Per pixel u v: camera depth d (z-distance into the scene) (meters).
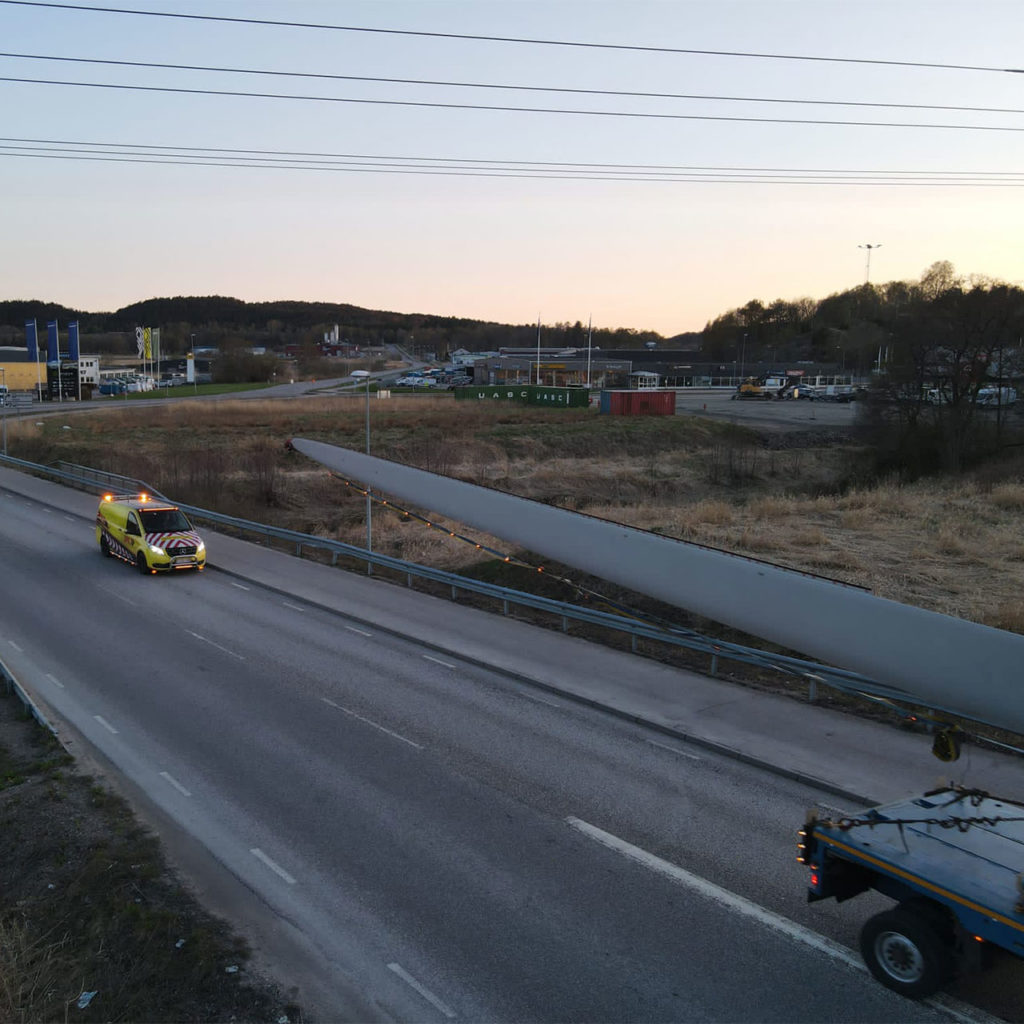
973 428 47.38
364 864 9.84
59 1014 7.31
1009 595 20.92
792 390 97.62
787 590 7.20
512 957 8.18
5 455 48.88
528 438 58.88
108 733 13.57
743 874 9.66
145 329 115.50
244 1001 7.54
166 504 26.89
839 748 13.00
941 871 7.22
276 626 19.97
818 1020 7.31
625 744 13.41
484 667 17.11
